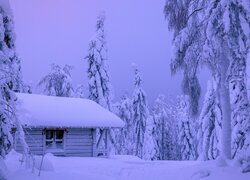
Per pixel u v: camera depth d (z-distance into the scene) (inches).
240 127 702.5
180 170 642.2
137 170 770.2
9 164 565.0
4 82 451.2
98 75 1574.8
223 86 718.5
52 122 1059.3
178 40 759.7
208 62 718.5
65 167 805.9
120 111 2178.9
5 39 475.2
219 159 612.7
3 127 450.3
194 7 740.7
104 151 1180.5
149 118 2034.9
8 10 473.1
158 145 2108.8
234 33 649.6
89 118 1144.8
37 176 469.1
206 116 1147.3
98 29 1628.9
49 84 1817.2
